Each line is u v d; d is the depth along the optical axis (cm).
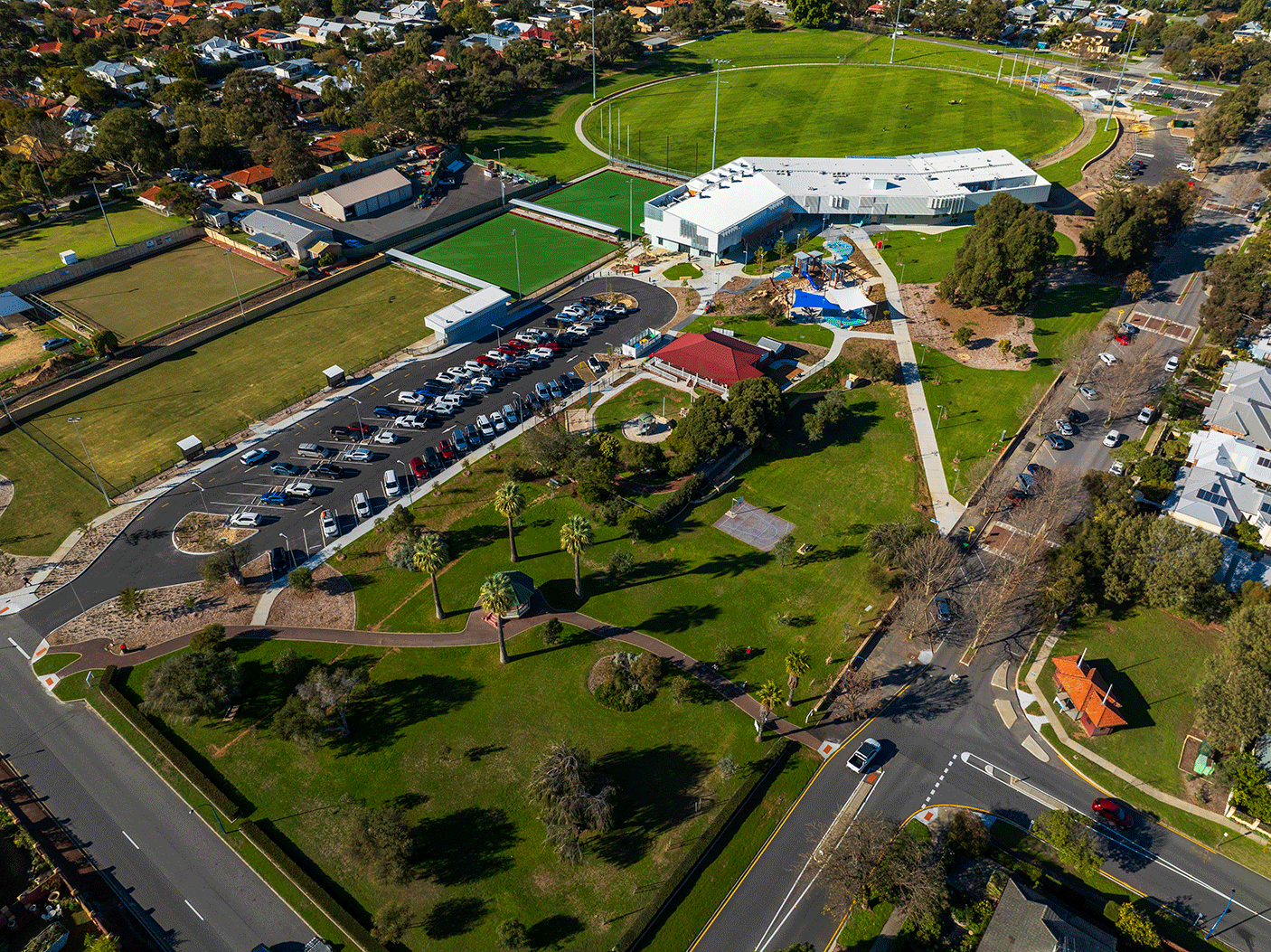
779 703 9338
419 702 9338
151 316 16425
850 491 12238
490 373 14625
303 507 12012
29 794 8506
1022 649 9981
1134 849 7988
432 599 10600
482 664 9775
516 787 8494
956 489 12219
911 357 15112
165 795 8500
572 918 7450
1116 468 12256
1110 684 9531
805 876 7788
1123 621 10288
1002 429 13312
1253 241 16762
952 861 7856
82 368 14762
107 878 7800
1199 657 9812
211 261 18588
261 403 14162
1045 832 7812
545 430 13162
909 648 9994
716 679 9581
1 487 12388
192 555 11238
